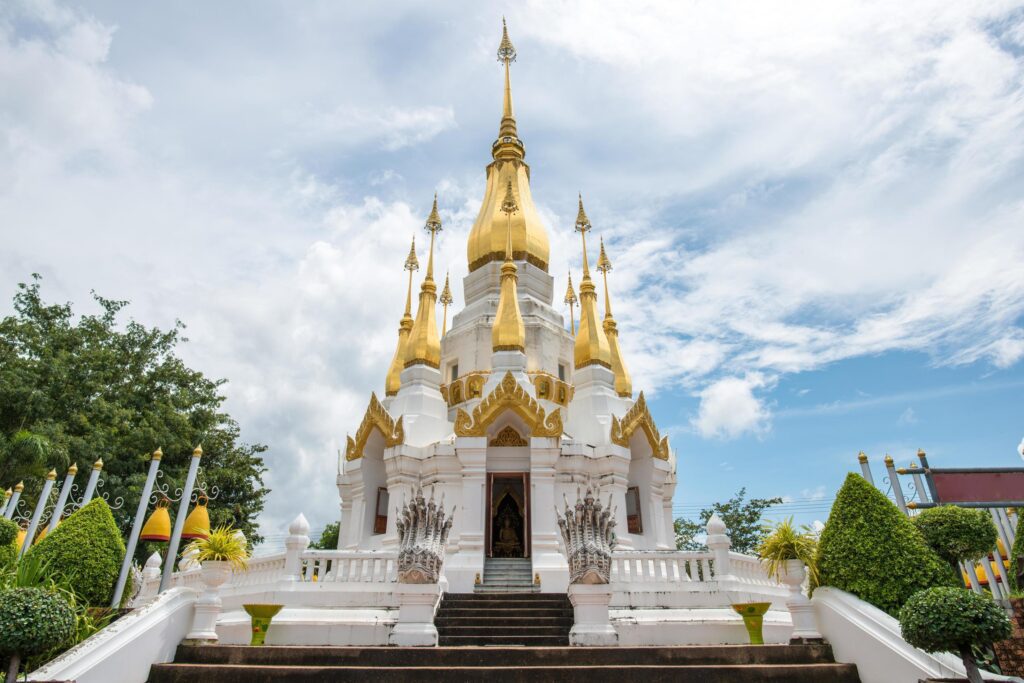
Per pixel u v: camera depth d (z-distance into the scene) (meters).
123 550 16.72
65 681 9.94
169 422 41.38
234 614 15.94
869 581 12.45
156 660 11.94
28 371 36.94
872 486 13.45
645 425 26.55
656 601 17.27
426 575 14.29
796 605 13.16
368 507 26.52
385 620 14.75
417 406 27.38
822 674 11.60
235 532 14.60
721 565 17.98
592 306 30.55
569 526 14.83
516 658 12.16
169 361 44.81
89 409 38.44
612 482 24.55
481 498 22.91
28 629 9.63
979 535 13.80
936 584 12.05
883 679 11.27
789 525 13.85
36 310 40.72
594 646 13.38
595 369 28.66
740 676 11.48
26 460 29.59
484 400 24.27
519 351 26.47
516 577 21.55
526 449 24.75
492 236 32.69
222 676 11.44
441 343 31.50
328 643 14.52
